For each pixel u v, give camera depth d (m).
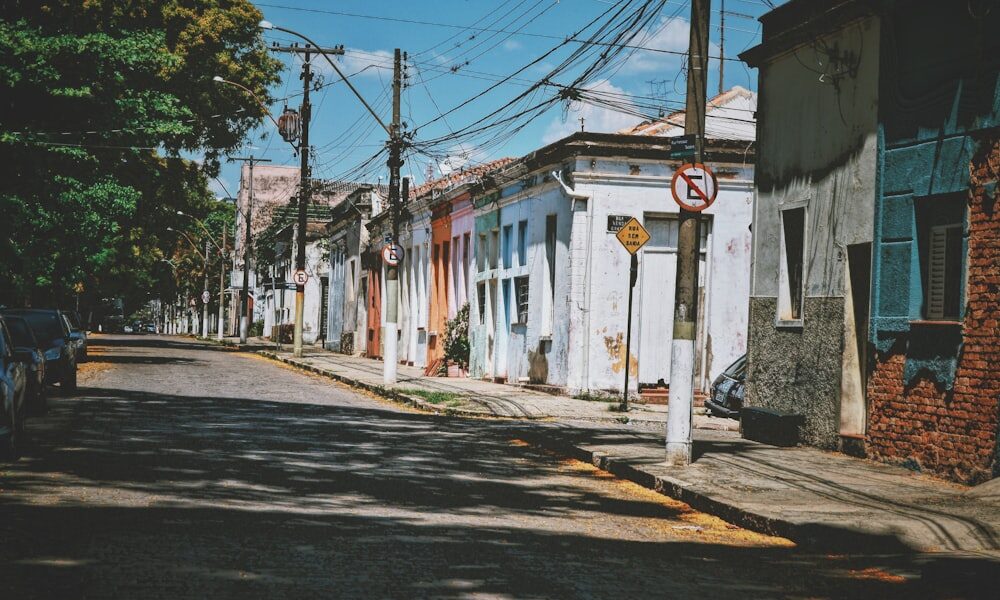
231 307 78.00
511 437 15.98
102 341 57.22
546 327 24.67
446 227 33.97
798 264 15.27
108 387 21.94
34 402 15.30
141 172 30.28
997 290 10.94
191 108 37.38
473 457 13.35
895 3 12.67
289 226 63.22
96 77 24.45
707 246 23.47
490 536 8.05
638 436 15.94
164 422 15.28
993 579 6.87
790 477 11.45
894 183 12.73
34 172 24.64
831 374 13.88
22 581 5.91
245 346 53.25
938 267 12.15
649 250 23.25
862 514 9.10
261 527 7.87
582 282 22.84
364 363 38.22
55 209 25.83
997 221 11.00
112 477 9.98
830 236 14.09
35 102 23.92
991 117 11.16
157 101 26.73
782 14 15.30
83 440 12.73
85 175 25.66
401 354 39.41
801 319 14.70
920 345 12.12
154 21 35.88
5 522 7.59
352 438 14.58
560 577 6.68
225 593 5.85
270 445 13.21
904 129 12.59
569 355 22.89
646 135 23.67
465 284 31.86
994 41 11.15
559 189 23.83
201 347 53.00
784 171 15.38
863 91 13.44
